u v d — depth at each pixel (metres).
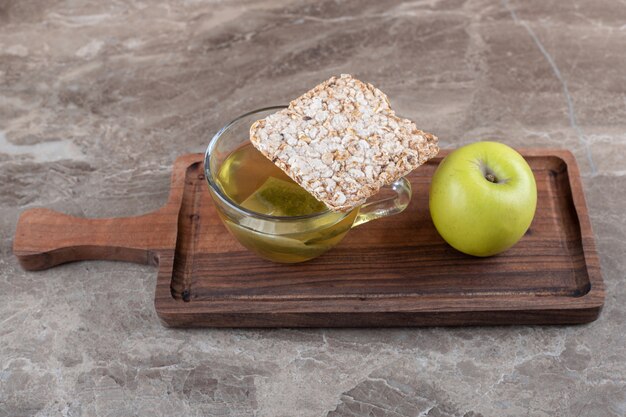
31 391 0.67
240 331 0.69
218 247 0.71
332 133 0.65
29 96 0.86
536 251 0.71
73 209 0.77
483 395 0.66
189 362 0.68
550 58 0.88
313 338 0.69
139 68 0.88
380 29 0.91
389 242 0.71
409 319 0.68
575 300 0.67
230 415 0.65
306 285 0.69
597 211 0.76
